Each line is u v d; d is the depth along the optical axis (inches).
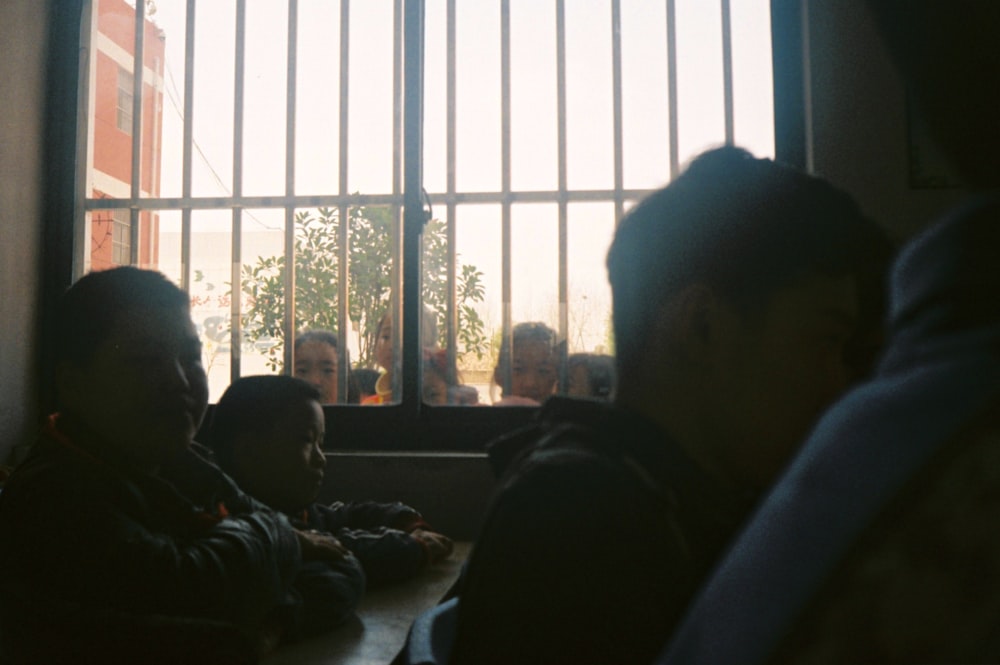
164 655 37.5
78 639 37.5
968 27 9.2
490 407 91.7
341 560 53.1
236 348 95.3
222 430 62.7
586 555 18.9
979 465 8.5
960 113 9.6
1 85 91.6
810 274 21.6
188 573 39.9
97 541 38.7
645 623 18.6
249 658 39.2
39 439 42.5
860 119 85.3
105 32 102.6
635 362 23.7
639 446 21.7
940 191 83.6
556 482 19.6
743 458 22.7
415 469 88.0
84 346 42.0
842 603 8.9
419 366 92.9
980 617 8.2
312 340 94.3
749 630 9.7
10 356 92.5
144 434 42.9
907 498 8.8
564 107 91.0
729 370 22.1
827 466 9.9
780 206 22.1
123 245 98.2
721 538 22.0
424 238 93.6
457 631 20.0
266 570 43.5
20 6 94.6
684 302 22.5
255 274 95.6
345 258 94.6
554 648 18.4
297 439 62.4
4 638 38.9
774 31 89.3
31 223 96.3
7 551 39.1
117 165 101.3
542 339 90.8
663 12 89.9
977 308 9.5
